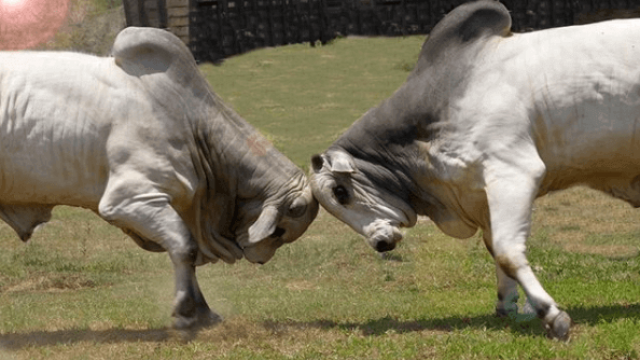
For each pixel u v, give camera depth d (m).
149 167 7.54
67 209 17.22
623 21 7.42
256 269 11.93
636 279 9.94
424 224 14.70
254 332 7.56
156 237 7.57
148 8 9.12
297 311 8.83
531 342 6.70
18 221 7.93
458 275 10.84
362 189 7.90
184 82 7.81
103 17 21.17
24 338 7.80
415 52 24.64
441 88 7.55
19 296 10.66
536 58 7.33
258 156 8.11
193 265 7.77
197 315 7.76
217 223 8.22
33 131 7.48
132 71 7.69
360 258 12.12
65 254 13.09
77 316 8.98
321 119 21.14
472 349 6.57
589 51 7.29
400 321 8.05
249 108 22.03
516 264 7.04
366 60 24.91
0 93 7.52
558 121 7.27
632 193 7.79
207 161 7.99
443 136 7.51
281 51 25.34
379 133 7.86
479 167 7.30
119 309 9.36
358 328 7.59
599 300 8.51
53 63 7.66
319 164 8.01
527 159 7.20
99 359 6.87
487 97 7.32
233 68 24.52
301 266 11.97
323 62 24.62
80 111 7.54
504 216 7.11
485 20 7.51
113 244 13.95
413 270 11.31
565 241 13.00
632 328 6.83
